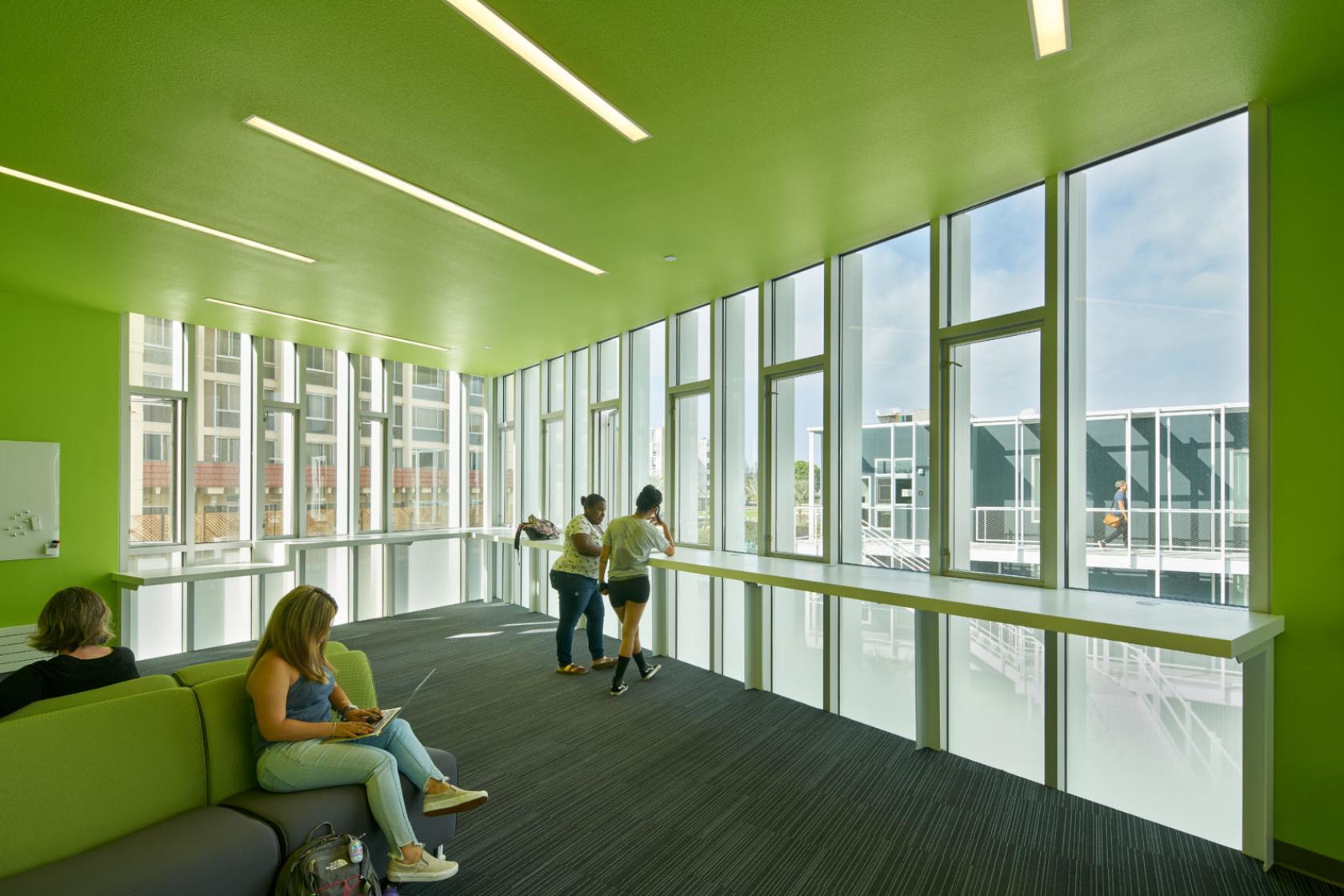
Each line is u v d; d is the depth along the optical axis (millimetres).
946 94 2412
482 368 8141
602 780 3117
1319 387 2375
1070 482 3180
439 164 2914
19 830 1695
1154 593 2900
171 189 3119
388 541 7051
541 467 7633
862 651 4004
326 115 2514
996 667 3318
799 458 4570
